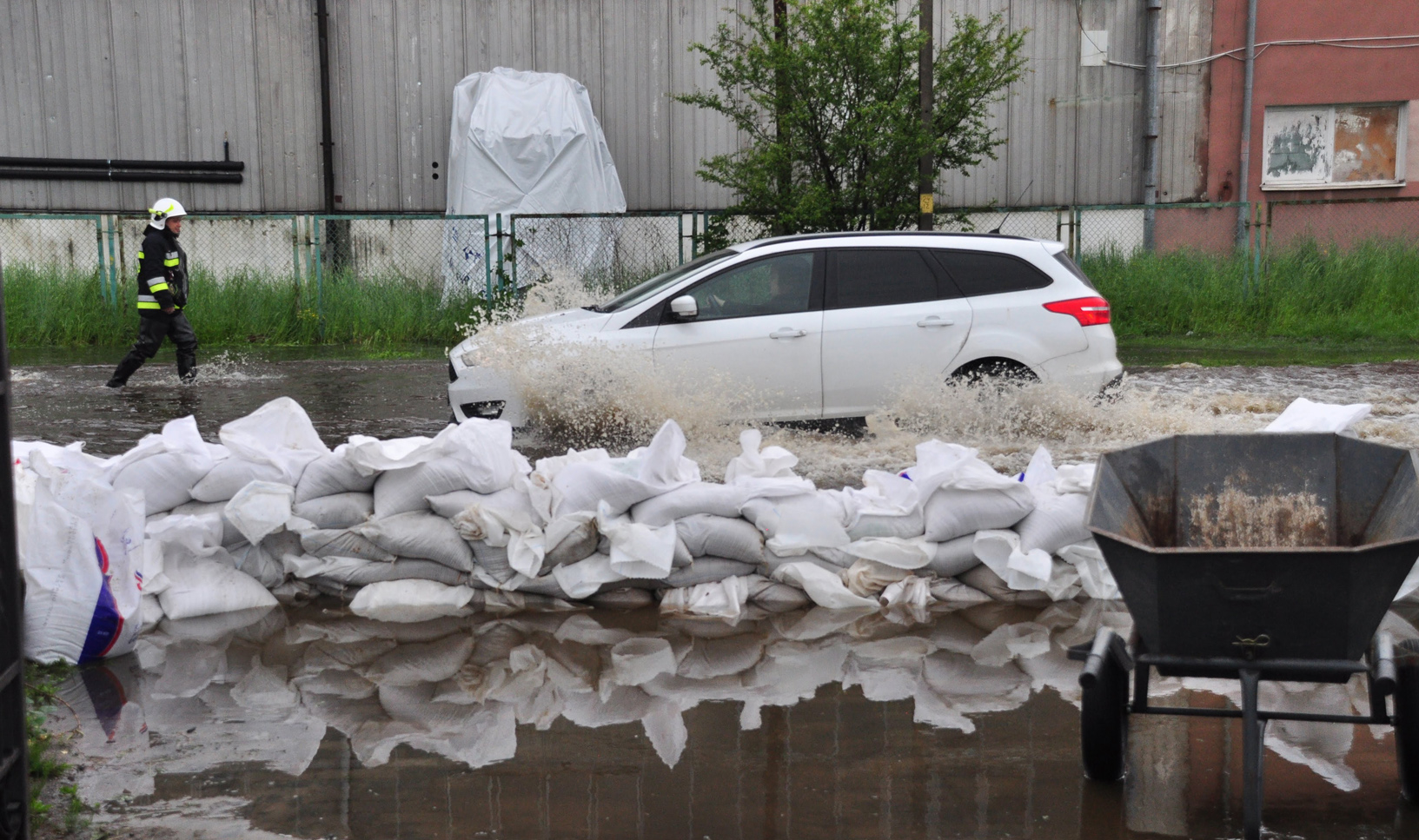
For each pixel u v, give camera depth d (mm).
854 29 17594
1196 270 18688
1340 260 18719
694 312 8938
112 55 22047
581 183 20906
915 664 4785
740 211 18688
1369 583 3219
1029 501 5664
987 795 3561
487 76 21812
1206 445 4043
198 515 5680
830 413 9188
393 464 5656
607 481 5648
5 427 2826
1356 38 21938
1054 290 9242
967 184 23219
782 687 4508
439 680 4621
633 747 3930
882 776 3695
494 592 5656
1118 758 3588
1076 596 5707
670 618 5484
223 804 3504
